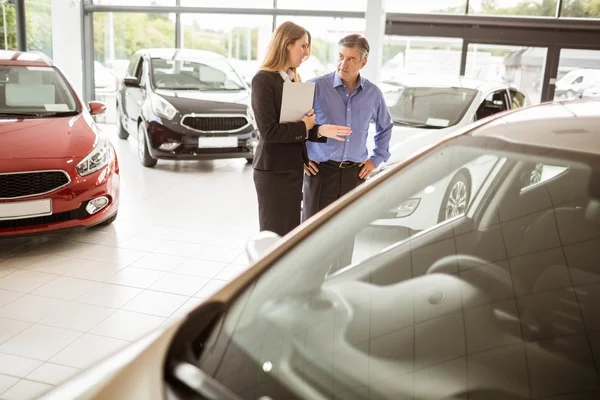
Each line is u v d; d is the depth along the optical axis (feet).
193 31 36.58
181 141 24.20
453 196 5.15
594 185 4.70
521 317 4.11
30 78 17.15
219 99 25.43
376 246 5.00
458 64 32.73
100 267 13.55
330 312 4.54
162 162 26.96
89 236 15.61
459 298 4.40
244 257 14.74
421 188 5.27
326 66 35.24
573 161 4.93
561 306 4.09
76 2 36.01
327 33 34.83
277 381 3.97
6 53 18.16
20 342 10.08
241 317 4.50
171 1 36.24
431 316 4.33
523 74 32.22
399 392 3.83
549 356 3.81
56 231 14.19
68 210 14.16
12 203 13.46
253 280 4.83
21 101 16.42
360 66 10.81
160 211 18.53
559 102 5.96
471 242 4.82
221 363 4.08
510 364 3.83
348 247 5.04
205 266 13.98
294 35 10.02
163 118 24.23
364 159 11.52
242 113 24.90
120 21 37.17
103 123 38.37
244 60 36.52
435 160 5.50
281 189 10.46
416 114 18.13
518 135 5.41
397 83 19.89
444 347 4.07
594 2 30.71
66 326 10.71
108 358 4.36
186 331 4.33
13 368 9.28
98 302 11.74
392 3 32.81
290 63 10.22
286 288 4.77
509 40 31.89
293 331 4.39
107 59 37.86
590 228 4.50
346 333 4.33
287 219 10.62
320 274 4.88
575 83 31.68
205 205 19.58
